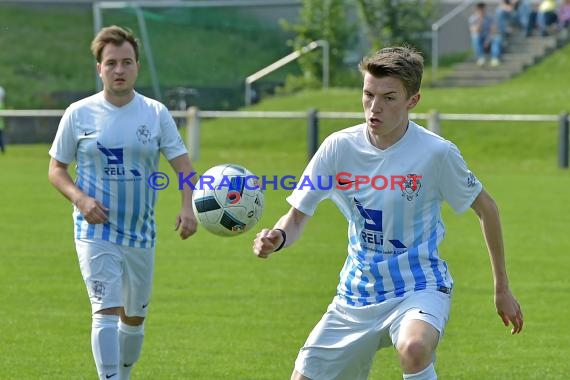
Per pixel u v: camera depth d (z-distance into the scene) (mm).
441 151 16281
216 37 100875
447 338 25922
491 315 28312
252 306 29141
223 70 98875
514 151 71938
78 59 103375
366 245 16578
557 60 96312
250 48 101375
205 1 103188
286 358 23844
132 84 20312
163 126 20641
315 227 43719
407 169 16281
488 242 16625
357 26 99250
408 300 15977
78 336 25750
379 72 15812
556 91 85188
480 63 95625
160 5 99250
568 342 25562
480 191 16531
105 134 20141
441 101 82312
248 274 33688
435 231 16562
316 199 16766
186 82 97188
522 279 33250
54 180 20219
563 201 51844
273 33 102812
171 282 32281
